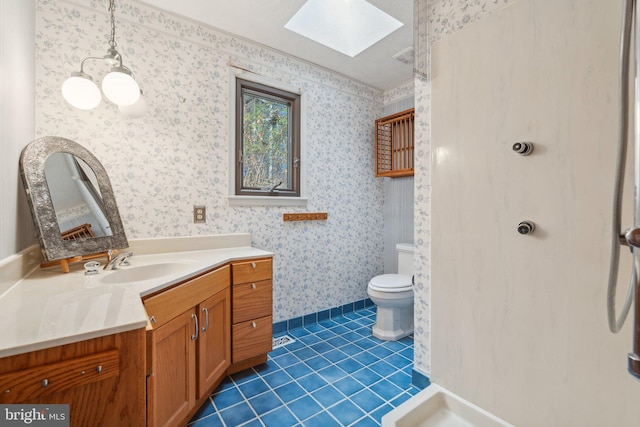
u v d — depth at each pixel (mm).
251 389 1655
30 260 1305
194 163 2016
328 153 2766
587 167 866
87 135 1653
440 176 1231
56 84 1564
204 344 1475
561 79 908
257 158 2379
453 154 1183
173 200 1938
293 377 1779
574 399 884
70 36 1603
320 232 2717
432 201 1262
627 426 796
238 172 2234
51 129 1549
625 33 581
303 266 2605
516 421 997
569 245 899
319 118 2693
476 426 1069
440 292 1229
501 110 1040
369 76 2871
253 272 1845
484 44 1081
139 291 1066
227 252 1975
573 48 883
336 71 2766
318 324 2658
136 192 1807
